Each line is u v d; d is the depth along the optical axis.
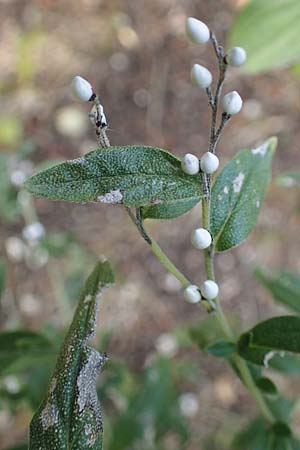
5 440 0.30
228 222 0.14
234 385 0.33
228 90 0.40
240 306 0.36
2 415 0.30
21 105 0.41
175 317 0.36
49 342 0.18
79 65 0.43
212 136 0.12
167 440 0.30
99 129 0.12
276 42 0.21
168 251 0.37
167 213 0.13
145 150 0.12
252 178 0.14
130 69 0.43
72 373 0.12
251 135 0.39
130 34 0.43
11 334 0.18
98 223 0.38
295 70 0.23
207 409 0.32
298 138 0.38
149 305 0.36
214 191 0.14
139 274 0.37
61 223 0.38
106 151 0.12
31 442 0.12
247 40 0.21
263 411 0.17
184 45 0.42
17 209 0.25
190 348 0.34
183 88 0.41
